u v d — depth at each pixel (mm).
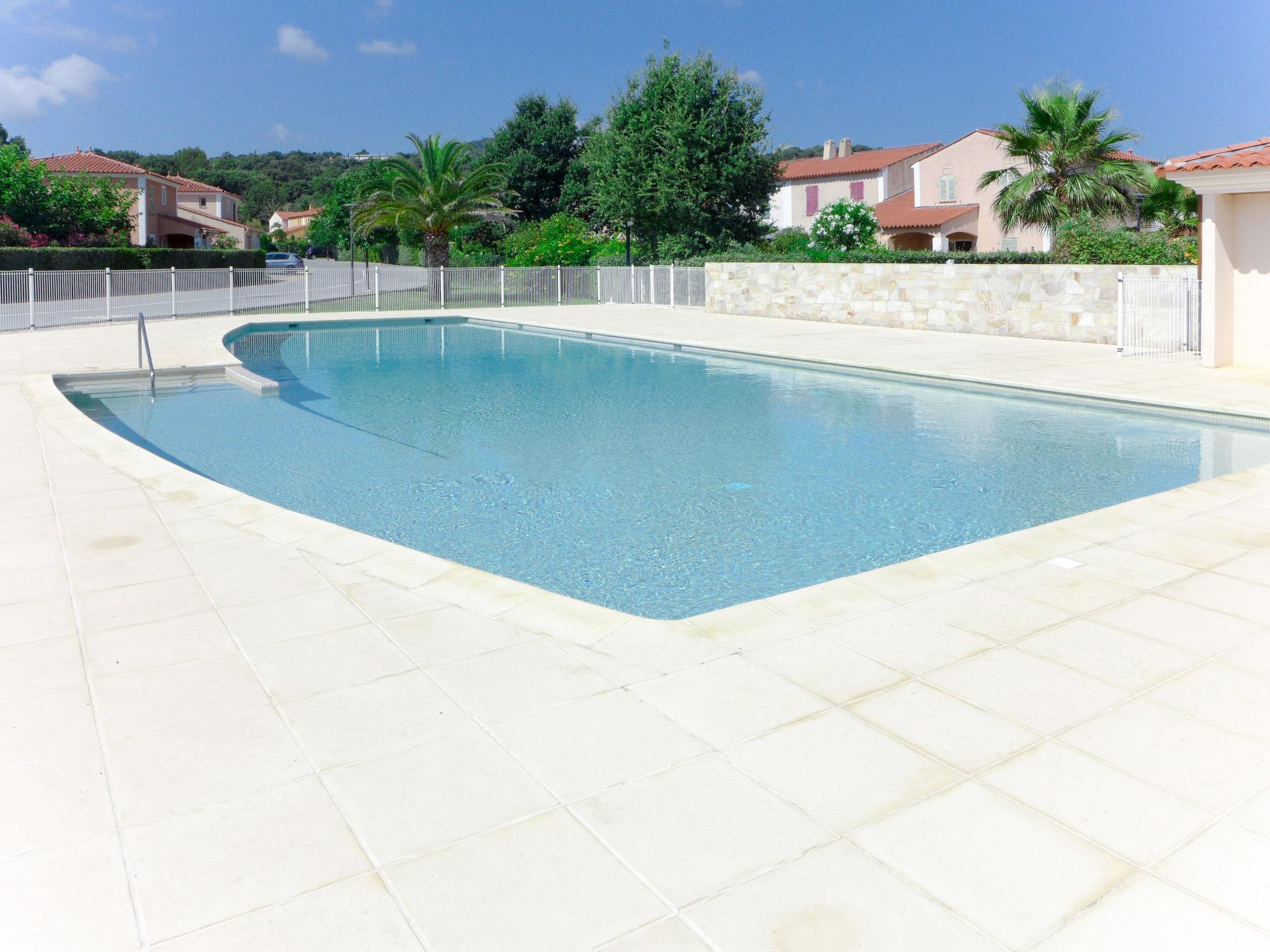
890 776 2754
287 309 25406
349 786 2705
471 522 6418
